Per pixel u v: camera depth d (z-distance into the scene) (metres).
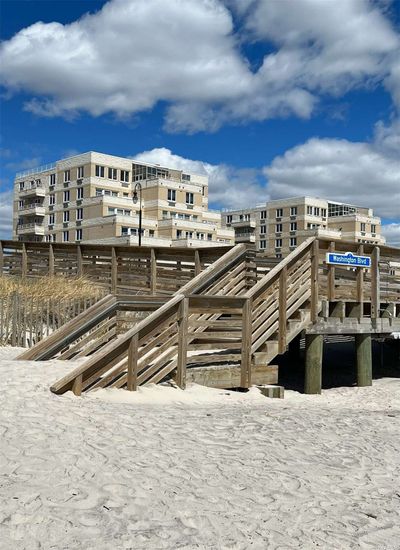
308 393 11.74
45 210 78.00
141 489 4.85
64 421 6.38
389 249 13.62
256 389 10.30
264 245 99.44
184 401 8.84
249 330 10.24
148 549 3.90
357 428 7.68
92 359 8.12
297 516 4.73
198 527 4.32
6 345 12.64
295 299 11.47
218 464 5.73
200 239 68.12
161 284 16.48
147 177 77.75
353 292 12.91
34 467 4.98
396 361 17.16
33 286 14.69
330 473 5.84
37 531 3.96
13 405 6.70
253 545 4.14
